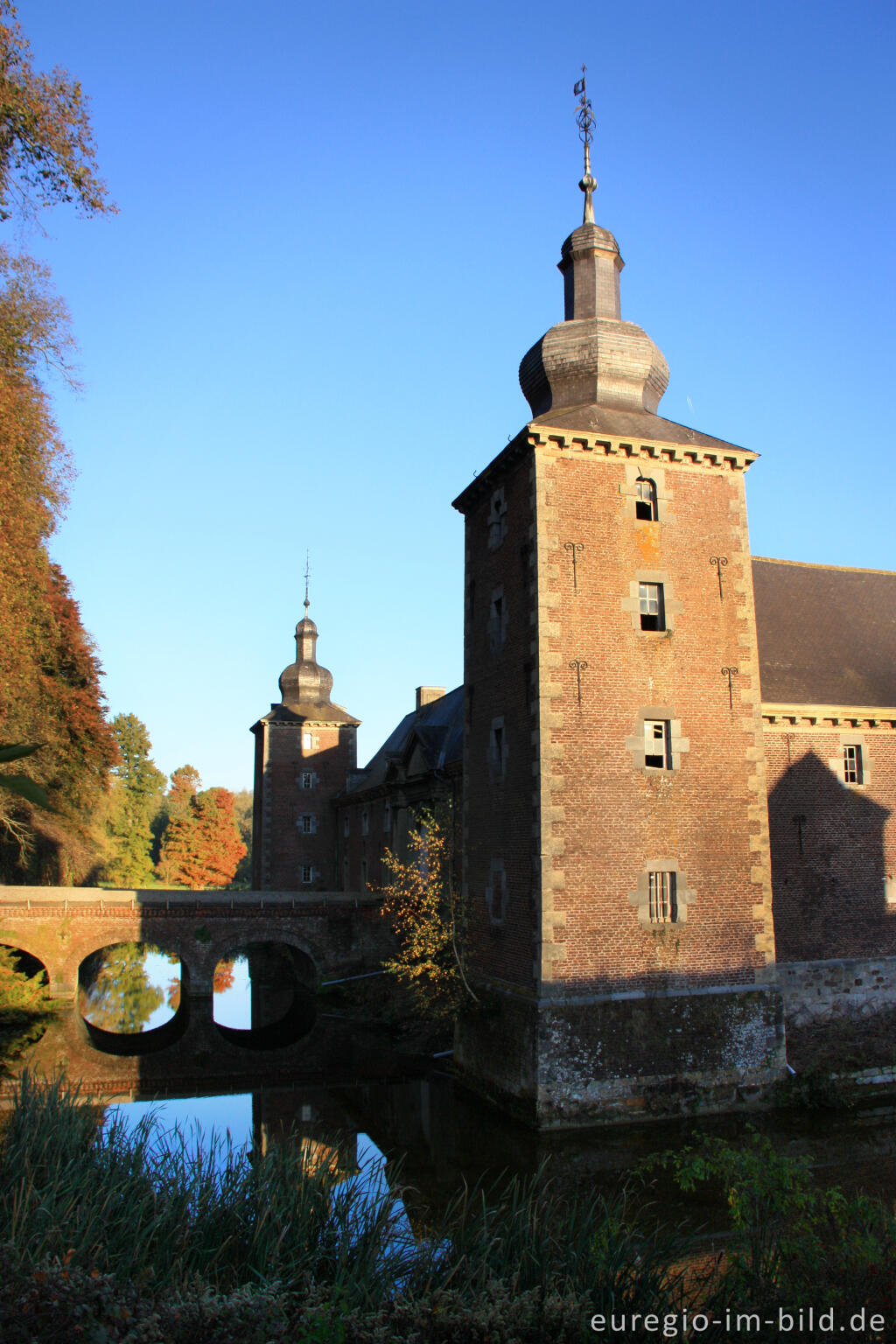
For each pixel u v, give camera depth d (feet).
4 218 45.29
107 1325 21.49
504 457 75.72
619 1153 58.75
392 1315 24.23
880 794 80.64
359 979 123.13
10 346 74.64
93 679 142.72
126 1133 37.60
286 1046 100.01
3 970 112.16
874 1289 25.55
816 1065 69.92
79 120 44.50
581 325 77.51
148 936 118.32
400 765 126.82
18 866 138.72
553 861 66.44
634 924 67.51
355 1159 57.98
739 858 71.10
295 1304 25.14
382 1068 88.53
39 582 96.27
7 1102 65.46
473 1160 58.18
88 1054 94.73
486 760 78.23
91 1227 27.53
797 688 80.94
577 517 71.26
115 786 250.16
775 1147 59.36
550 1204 33.58
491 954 74.33
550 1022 64.28
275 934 123.65
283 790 176.86
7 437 76.13
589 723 69.00
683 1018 67.26
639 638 71.36
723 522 75.31
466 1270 28.19
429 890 89.56
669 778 70.28
